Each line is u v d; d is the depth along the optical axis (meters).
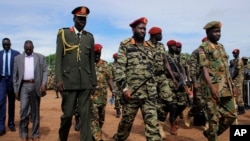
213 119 5.53
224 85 5.57
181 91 8.00
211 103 5.54
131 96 5.36
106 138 7.48
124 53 5.45
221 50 5.70
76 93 5.41
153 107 5.34
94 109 6.57
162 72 7.28
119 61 5.41
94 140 6.57
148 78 5.41
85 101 5.44
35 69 7.07
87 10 5.51
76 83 5.36
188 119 8.95
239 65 11.61
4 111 8.14
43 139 7.46
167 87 7.30
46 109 13.30
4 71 8.25
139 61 5.43
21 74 7.02
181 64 8.51
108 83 7.25
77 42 5.45
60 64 5.34
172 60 8.13
